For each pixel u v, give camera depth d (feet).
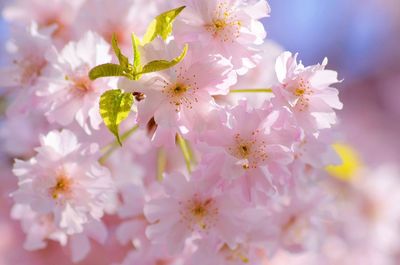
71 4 1.77
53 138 1.55
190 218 1.56
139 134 1.76
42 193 1.55
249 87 1.79
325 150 1.60
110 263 1.91
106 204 1.64
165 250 1.65
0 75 1.67
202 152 1.48
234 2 1.49
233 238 1.55
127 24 1.68
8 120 1.89
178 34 1.47
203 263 1.57
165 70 1.43
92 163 1.55
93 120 1.52
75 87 1.55
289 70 1.49
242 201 1.53
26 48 1.65
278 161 1.49
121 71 1.42
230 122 1.47
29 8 1.78
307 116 1.49
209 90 1.46
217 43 1.49
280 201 1.71
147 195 1.69
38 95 1.58
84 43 1.54
